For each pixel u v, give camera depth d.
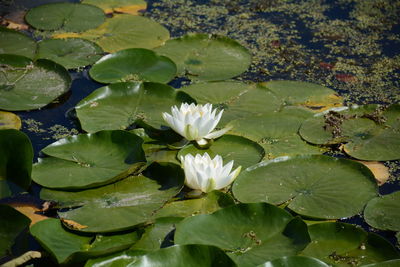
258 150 4.00
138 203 3.39
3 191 3.56
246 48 5.78
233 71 5.31
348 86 5.18
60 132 4.28
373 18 6.73
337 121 4.33
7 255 3.01
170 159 3.92
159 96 4.62
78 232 3.12
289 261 2.79
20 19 6.11
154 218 3.26
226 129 4.09
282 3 7.14
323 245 3.10
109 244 3.04
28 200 3.48
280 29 6.38
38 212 3.38
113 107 4.50
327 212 3.41
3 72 4.93
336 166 3.82
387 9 7.02
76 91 4.85
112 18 6.25
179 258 2.82
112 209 3.32
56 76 4.93
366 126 4.37
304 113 4.57
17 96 4.64
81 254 2.85
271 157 3.99
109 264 2.89
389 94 5.05
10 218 3.21
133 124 4.31
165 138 4.18
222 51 5.66
